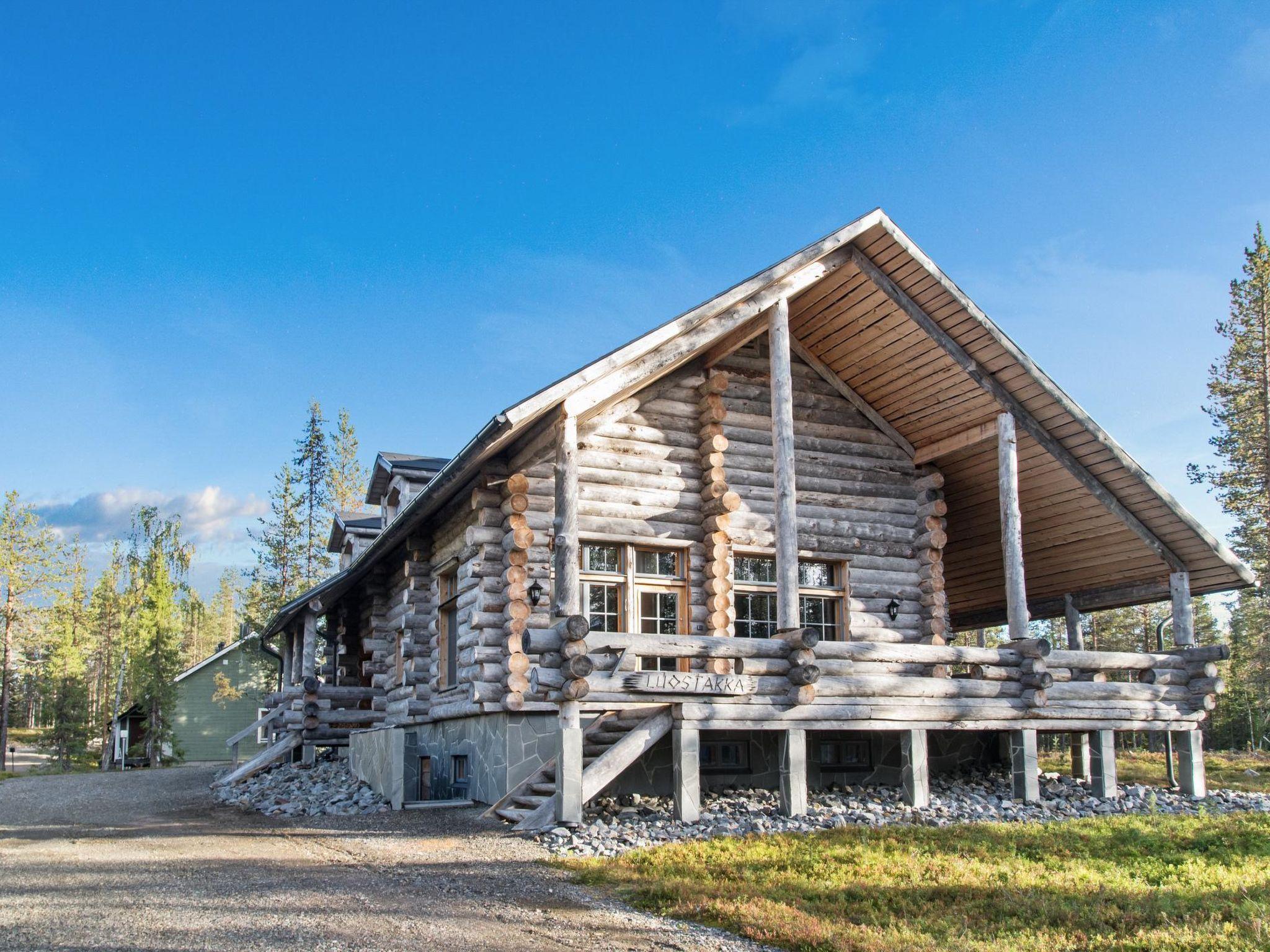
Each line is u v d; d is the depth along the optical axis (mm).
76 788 18500
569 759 10492
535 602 12852
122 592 59406
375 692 19250
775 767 14016
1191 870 8453
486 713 12883
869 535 15367
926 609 15445
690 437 14281
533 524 13094
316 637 19750
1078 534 15938
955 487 16453
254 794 15719
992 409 14398
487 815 11750
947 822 11125
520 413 10867
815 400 15430
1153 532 15008
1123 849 9398
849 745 14469
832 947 6059
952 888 7637
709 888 7605
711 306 12148
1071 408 13883
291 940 6281
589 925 6738
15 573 47625
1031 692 13242
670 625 13914
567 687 10422
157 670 40812
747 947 6254
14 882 8297
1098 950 6039
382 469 21500
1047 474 15156
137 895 7672
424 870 8680
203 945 6133
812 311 14508
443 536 15273
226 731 42875
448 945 6184
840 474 15352
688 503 14078
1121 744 33969
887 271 13477
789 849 9227
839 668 12078
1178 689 14531
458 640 14078
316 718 18859
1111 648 43594
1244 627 41312
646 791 12734
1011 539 13719
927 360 14312
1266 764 22641
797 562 12523
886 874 8164
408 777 16312
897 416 15609
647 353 11906
